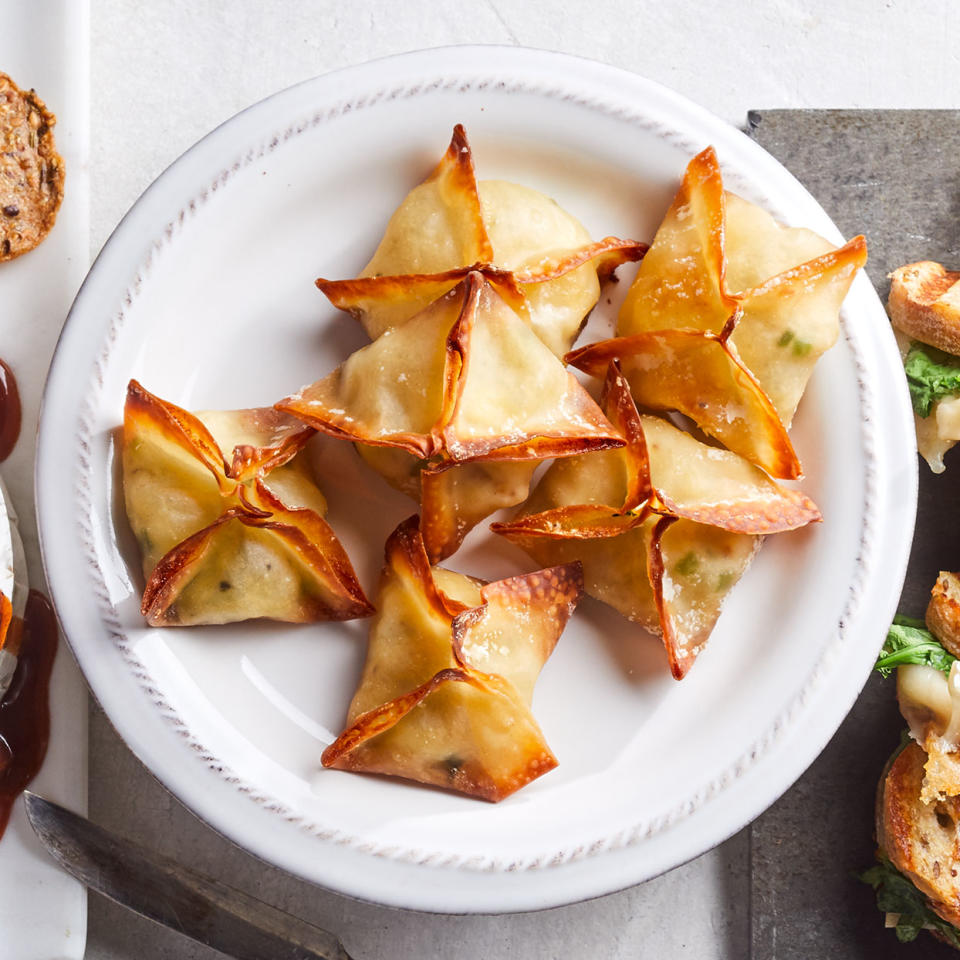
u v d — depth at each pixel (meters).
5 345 0.60
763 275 0.57
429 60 0.57
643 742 0.58
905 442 0.58
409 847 0.57
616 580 0.58
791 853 0.61
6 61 0.59
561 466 0.58
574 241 0.57
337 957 0.59
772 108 0.62
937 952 0.61
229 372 0.58
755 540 0.58
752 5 0.62
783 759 0.57
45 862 0.59
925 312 0.60
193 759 0.57
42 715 0.59
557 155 0.58
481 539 0.58
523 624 0.57
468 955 0.61
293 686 0.58
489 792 0.57
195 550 0.56
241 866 0.61
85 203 0.60
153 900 0.59
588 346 0.57
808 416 0.58
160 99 0.61
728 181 0.58
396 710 0.55
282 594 0.57
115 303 0.57
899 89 0.62
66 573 0.57
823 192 0.61
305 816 0.57
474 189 0.56
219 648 0.58
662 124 0.57
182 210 0.57
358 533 0.58
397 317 0.57
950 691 0.58
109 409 0.57
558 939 0.61
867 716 0.61
